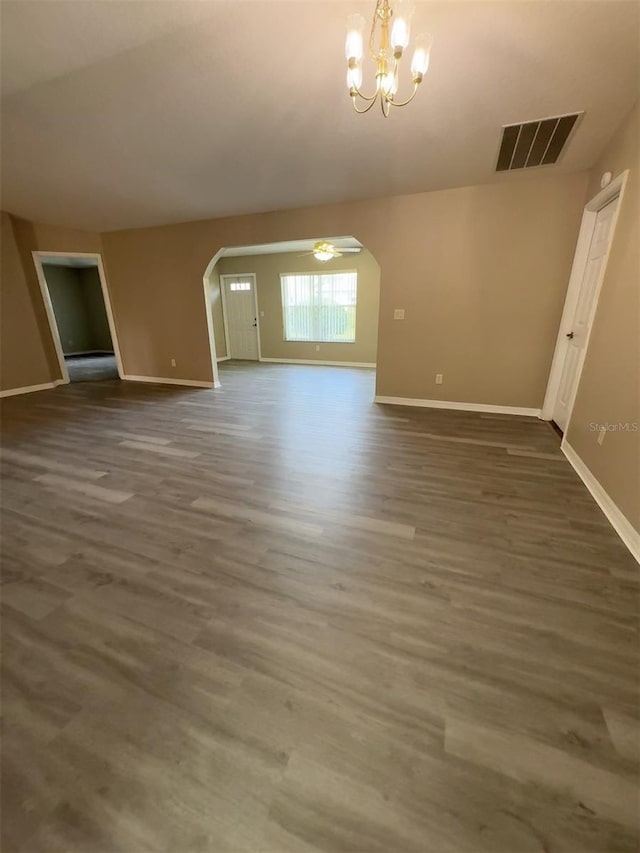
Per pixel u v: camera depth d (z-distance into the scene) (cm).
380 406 468
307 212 459
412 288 434
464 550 194
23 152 320
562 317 380
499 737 111
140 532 214
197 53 201
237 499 248
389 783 100
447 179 366
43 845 90
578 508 233
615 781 100
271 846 88
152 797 98
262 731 113
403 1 140
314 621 152
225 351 886
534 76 219
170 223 546
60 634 148
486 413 434
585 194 349
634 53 198
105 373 727
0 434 378
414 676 129
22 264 555
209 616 156
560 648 139
